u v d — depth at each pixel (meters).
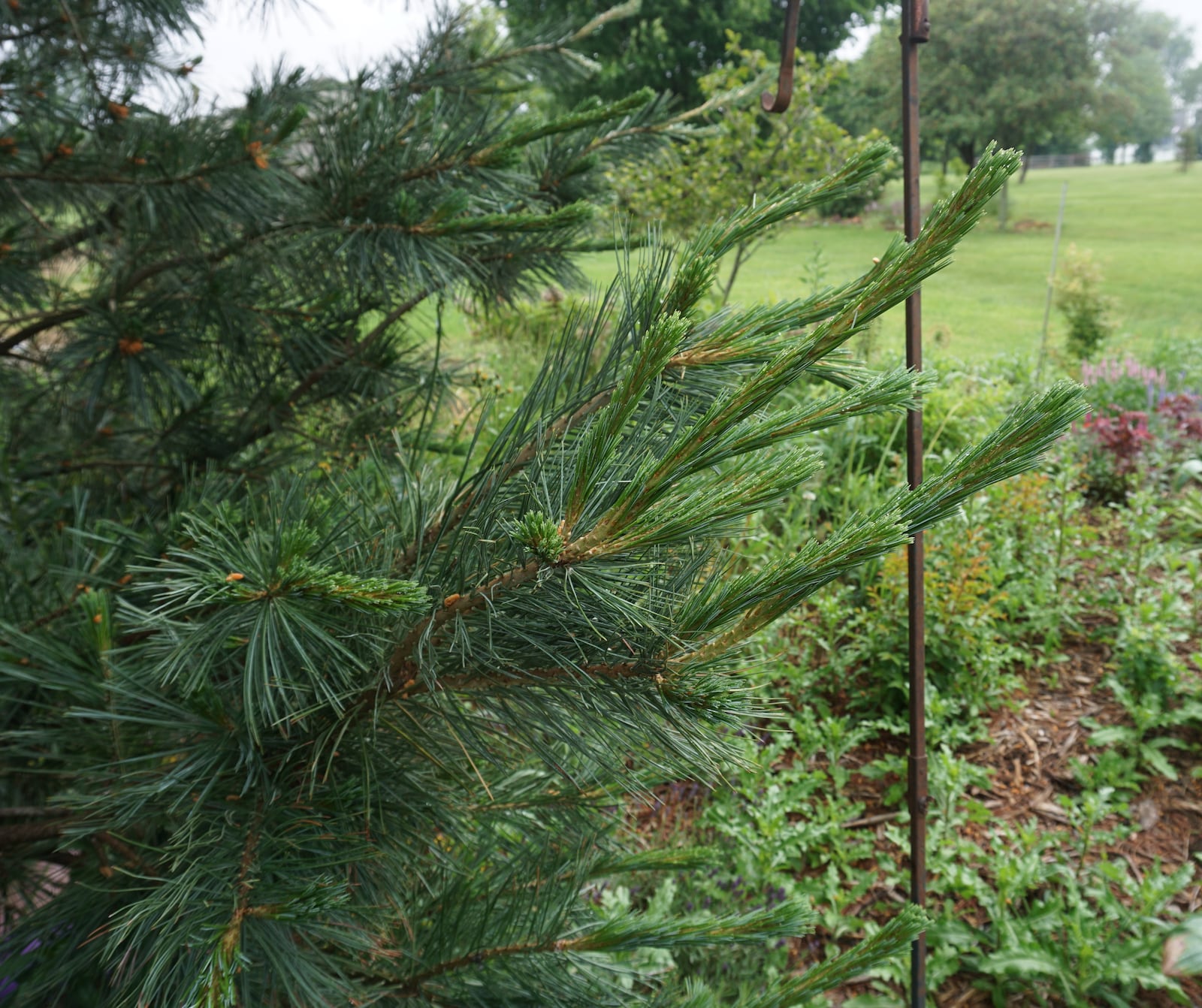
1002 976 2.33
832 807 2.81
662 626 0.88
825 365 0.91
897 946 1.06
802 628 3.64
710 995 1.28
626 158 2.11
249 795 1.08
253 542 1.02
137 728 1.17
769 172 7.37
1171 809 2.91
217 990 0.80
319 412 2.09
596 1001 1.21
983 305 14.48
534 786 1.45
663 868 1.46
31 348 2.07
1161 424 5.43
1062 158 57.50
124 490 2.00
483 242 1.58
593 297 1.12
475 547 0.99
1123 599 4.01
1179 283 16.09
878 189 5.55
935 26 29.09
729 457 0.73
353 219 1.69
